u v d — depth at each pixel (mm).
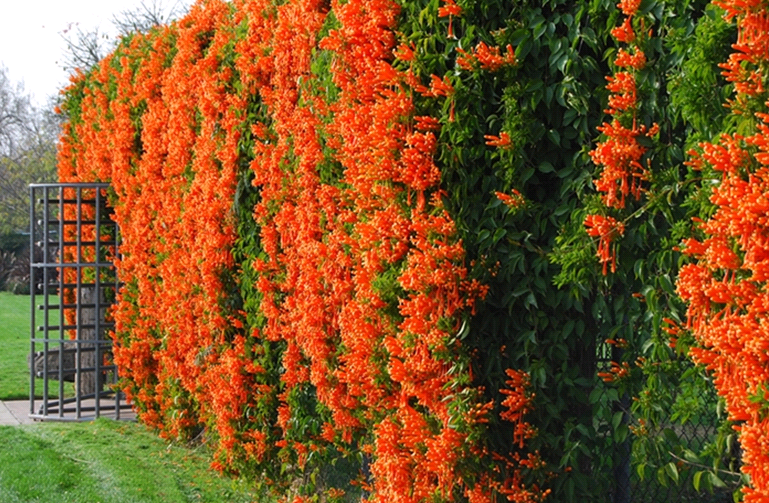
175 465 6539
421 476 3424
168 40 7656
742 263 2213
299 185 4777
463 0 3189
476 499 3168
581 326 3041
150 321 7789
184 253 6750
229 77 5902
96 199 8758
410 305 3240
